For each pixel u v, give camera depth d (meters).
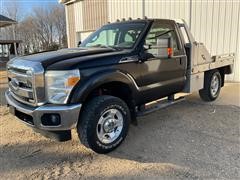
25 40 41.19
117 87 4.14
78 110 3.47
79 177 3.28
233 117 5.28
